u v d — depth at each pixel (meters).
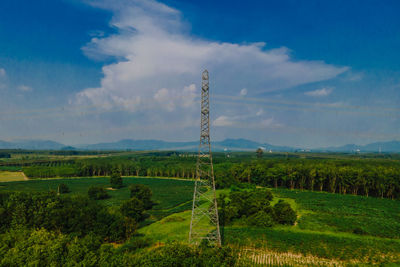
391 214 73.12
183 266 31.59
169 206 85.88
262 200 70.94
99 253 35.66
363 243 49.69
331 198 97.75
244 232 55.88
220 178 126.75
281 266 41.31
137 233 56.75
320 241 50.75
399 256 44.91
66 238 39.69
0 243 38.19
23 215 56.22
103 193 97.44
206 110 42.62
